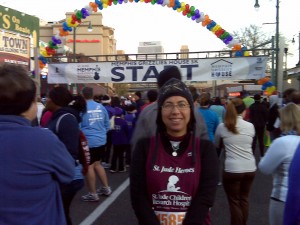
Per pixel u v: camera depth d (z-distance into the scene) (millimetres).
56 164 1783
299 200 1802
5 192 1645
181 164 2178
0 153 1665
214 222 5039
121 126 8312
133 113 8422
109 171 8633
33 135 1740
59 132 3627
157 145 2213
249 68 9664
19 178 1662
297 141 2848
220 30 10023
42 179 1726
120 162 8492
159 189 2168
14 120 1747
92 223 5004
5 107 1749
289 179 1859
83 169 3971
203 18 10031
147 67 10070
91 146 5961
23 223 1660
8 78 1746
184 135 2225
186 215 2148
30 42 16625
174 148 2211
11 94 1731
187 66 9875
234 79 9773
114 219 5176
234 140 4355
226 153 4430
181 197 2158
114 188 6957
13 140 1691
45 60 11180
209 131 6016
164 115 2217
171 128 2195
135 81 10180
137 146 2279
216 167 2232
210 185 2182
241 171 4328
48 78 10602
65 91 3900
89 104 6043
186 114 2209
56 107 3877
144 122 2834
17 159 1673
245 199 4500
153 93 6527
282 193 2900
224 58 9727
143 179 2215
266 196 6324
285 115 3055
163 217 2172
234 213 4418
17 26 15602
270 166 2939
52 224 1786
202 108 6094
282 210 2918
